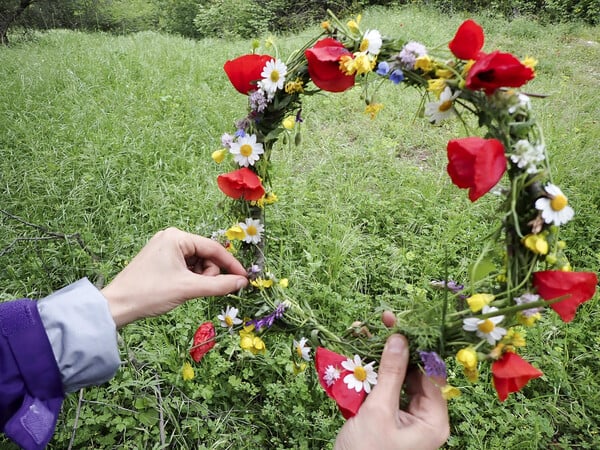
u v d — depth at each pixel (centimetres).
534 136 94
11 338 96
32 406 96
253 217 135
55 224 271
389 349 105
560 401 206
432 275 258
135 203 305
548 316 235
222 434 181
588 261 271
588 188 326
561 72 596
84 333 99
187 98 441
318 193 317
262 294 132
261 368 205
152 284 118
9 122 380
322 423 184
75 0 1132
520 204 94
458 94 98
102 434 184
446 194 325
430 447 102
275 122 126
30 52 626
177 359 204
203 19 1128
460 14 923
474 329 96
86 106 406
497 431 193
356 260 260
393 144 384
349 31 113
